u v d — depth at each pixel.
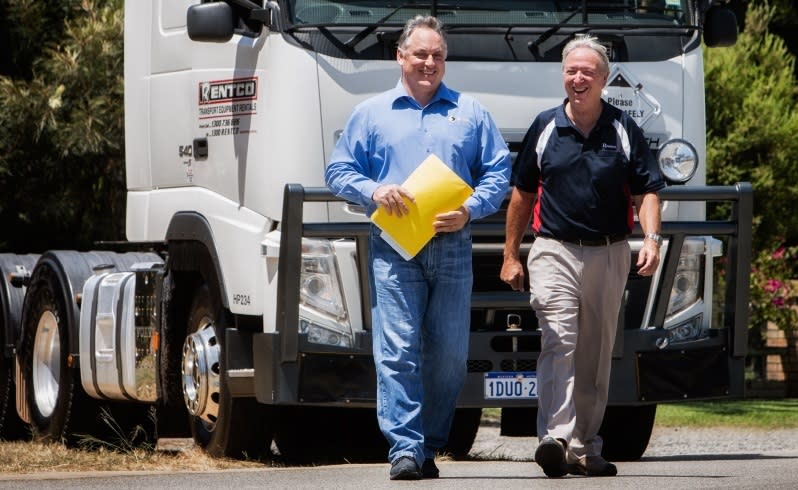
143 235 24.45
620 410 23.92
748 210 21.17
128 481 17.62
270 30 21.00
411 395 16.98
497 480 16.83
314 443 25.94
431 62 17.09
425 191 16.67
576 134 17.66
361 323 20.41
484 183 17.14
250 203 21.31
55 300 26.44
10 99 38.91
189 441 27.12
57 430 26.50
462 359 17.56
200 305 22.92
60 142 38.72
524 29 21.03
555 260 17.78
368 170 17.38
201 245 22.67
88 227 41.28
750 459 21.98
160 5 23.98
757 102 46.38
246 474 18.55
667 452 29.23
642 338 20.98
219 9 20.97
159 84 23.89
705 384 21.30
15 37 41.91
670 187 20.95
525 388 20.83
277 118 20.70
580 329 18.12
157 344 23.86
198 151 22.80
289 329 20.00
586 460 18.12
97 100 39.09
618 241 17.81
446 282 17.19
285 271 19.92
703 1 21.89
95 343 25.17
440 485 16.14
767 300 46.62
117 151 40.12
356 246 20.33
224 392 21.92
